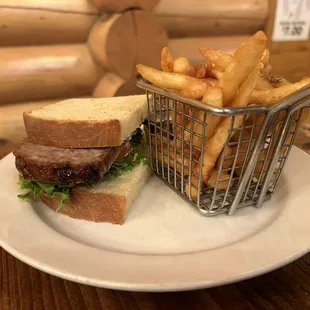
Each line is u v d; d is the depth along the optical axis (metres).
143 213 0.28
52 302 0.20
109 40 0.56
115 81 0.59
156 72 0.28
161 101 0.29
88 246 0.22
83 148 0.30
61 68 0.57
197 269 0.19
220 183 0.27
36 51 0.56
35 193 0.28
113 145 0.29
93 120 0.29
